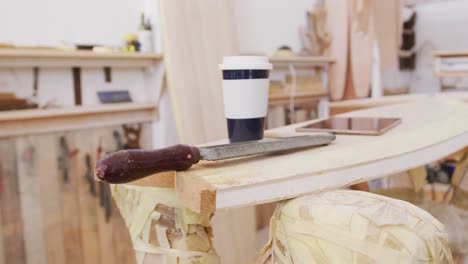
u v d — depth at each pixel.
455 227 0.85
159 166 0.44
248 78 0.64
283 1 2.30
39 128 1.31
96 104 1.49
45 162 1.35
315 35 2.42
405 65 4.19
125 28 1.58
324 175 0.51
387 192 1.05
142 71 1.65
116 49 1.55
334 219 0.42
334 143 0.65
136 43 1.52
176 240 0.56
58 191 1.39
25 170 1.30
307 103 2.43
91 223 1.48
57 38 1.39
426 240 0.38
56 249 1.40
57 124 1.36
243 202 0.45
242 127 0.66
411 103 1.27
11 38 1.29
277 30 2.28
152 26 1.61
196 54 1.60
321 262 0.43
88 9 1.47
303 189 0.49
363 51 2.39
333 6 2.40
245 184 0.44
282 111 2.24
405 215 0.40
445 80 4.12
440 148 0.69
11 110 1.25
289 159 0.54
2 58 1.21
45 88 1.36
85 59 1.41
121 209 0.64
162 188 0.53
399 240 0.38
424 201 0.98
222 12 1.73
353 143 0.64
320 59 2.29
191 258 0.56
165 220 0.56
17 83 1.29
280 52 2.12
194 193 0.43
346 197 0.46
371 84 2.56
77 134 1.42
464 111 0.96
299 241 0.45
